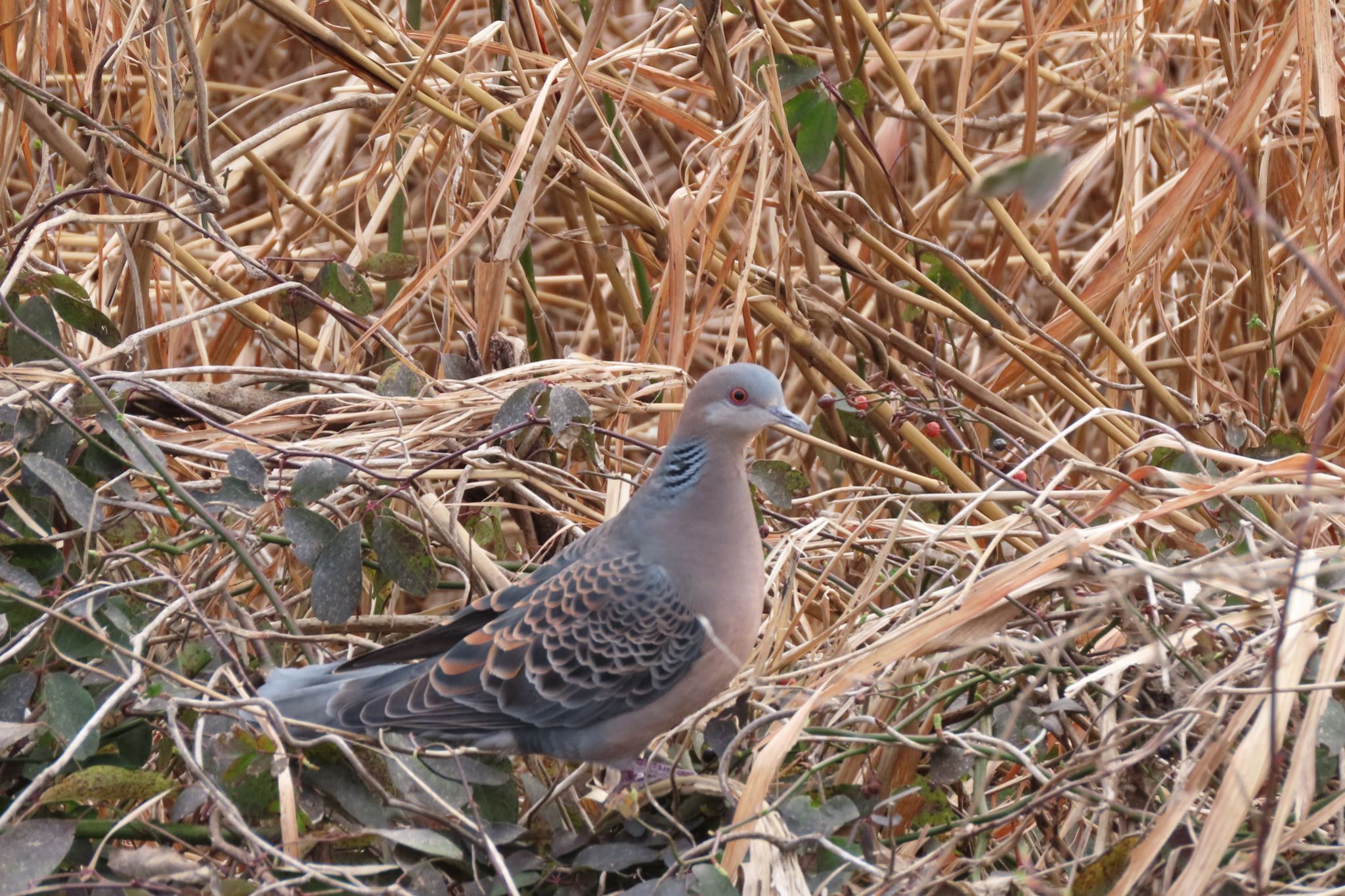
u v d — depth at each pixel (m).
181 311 12.12
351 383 9.10
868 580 8.08
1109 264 10.03
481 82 10.18
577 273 14.95
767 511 9.15
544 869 6.61
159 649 7.50
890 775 7.11
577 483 9.09
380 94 10.96
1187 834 6.25
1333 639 6.16
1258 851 5.52
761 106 9.09
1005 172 4.22
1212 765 5.90
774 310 9.85
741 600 7.23
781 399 7.10
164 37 8.97
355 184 13.49
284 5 9.19
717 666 7.23
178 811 6.25
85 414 7.60
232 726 6.50
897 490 10.11
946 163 12.54
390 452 8.60
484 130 9.68
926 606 7.88
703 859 6.05
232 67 15.45
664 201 14.45
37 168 11.70
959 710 7.27
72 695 6.34
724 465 7.19
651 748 7.65
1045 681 7.02
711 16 9.14
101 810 7.05
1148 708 6.79
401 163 10.16
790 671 8.16
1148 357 12.52
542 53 9.89
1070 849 6.68
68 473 7.07
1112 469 9.49
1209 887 5.81
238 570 8.55
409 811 6.43
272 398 9.07
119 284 10.78
